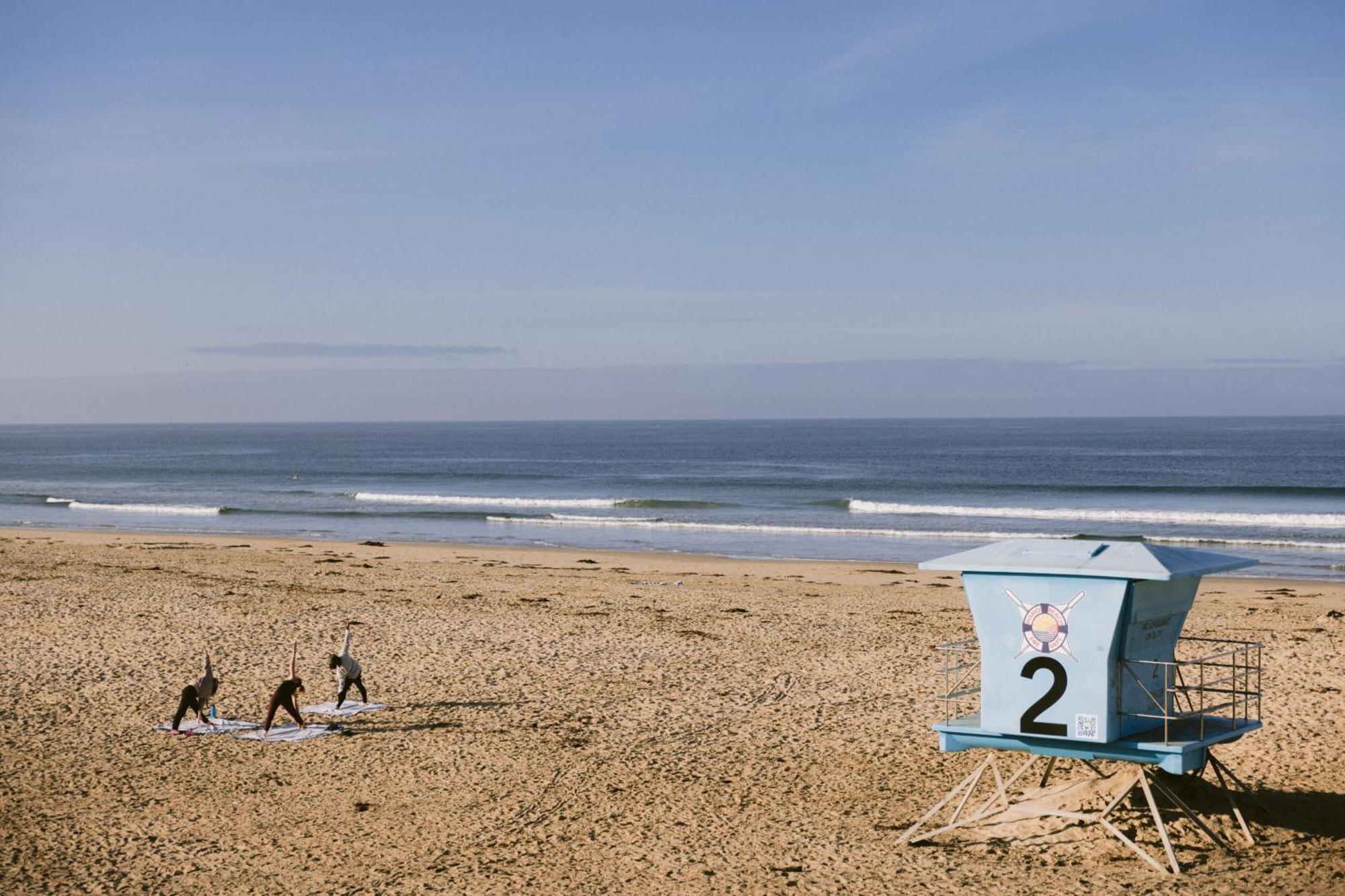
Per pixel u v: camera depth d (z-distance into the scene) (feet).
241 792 40.27
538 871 32.07
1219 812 33.01
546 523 176.04
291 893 30.96
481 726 49.08
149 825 36.68
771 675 59.47
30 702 52.85
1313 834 32.45
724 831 35.12
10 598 83.05
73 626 71.77
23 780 41.52
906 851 32.27
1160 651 30.86
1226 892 27.96
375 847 34.55
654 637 70.49
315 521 181.88
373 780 41.60
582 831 35.58
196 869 32.86
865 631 72.79
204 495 247.91
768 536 154.71
